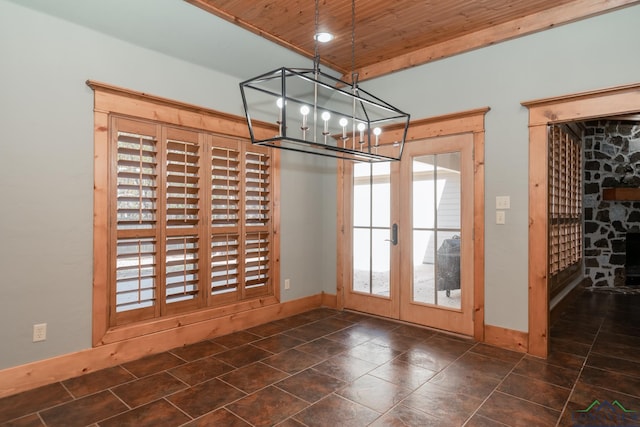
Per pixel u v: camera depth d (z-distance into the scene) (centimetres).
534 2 290
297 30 334
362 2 288
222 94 355
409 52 380
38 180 249
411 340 340
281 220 414
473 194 342
